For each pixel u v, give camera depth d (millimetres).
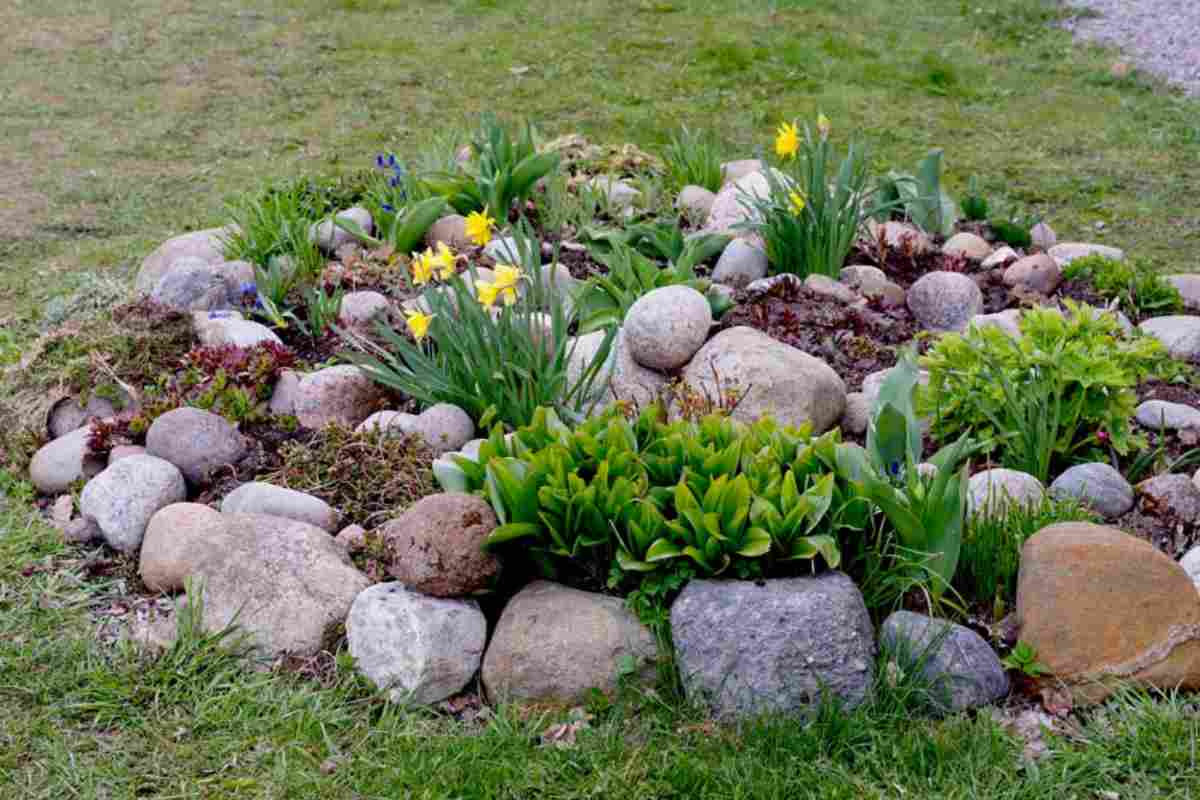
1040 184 8477
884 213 6469
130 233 7715
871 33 12008
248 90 10680
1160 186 8414
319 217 6633
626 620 3689
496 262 5820
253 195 7297
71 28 12414
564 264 6109
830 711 3428
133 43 11961
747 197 5977
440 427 4605
